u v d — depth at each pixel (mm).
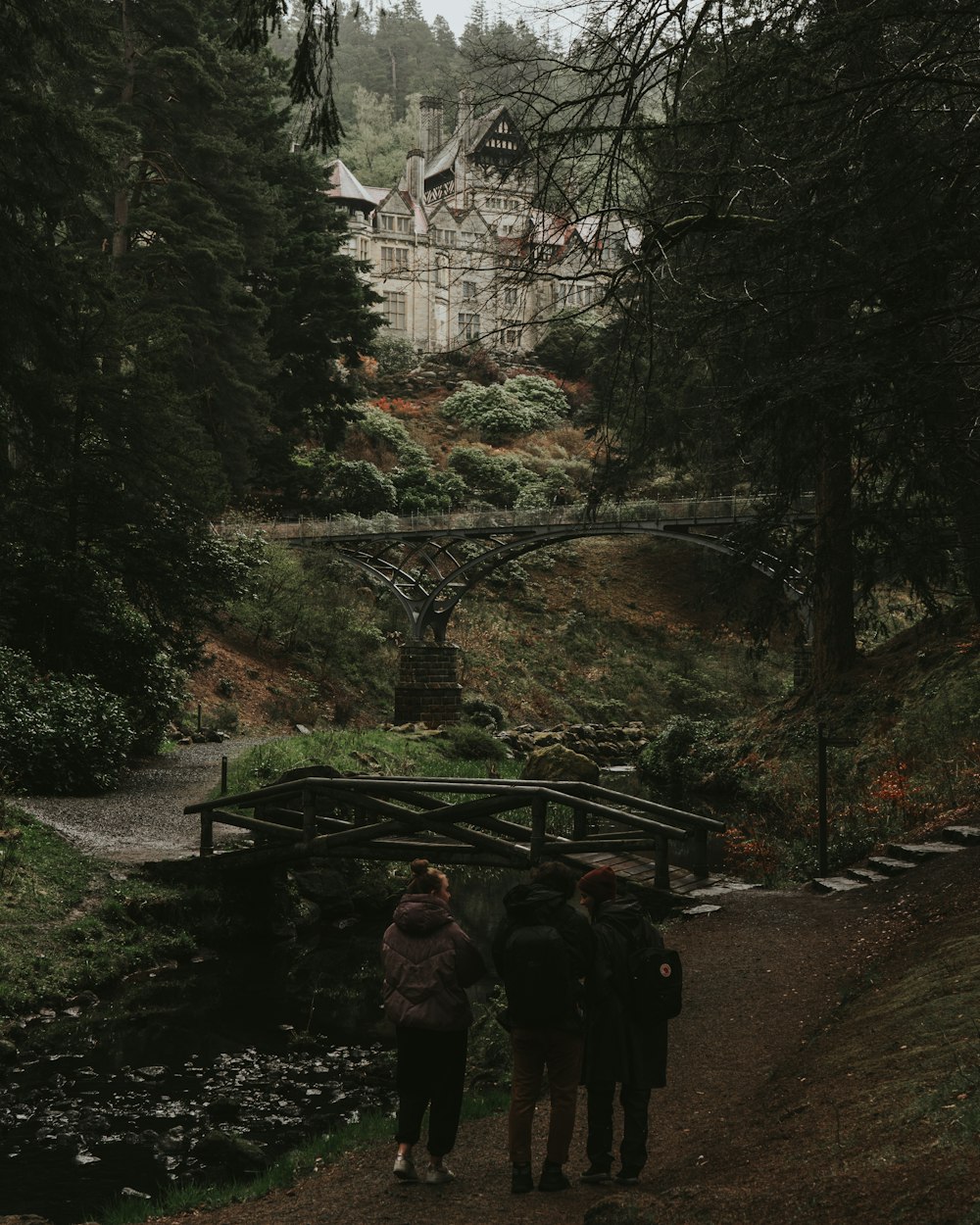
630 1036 5672
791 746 26156
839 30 8211
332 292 59875
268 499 61031
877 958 9430
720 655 65062
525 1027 5730
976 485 10938
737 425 11094
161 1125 8930
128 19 41531
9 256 23156
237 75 49531
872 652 28625
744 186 9805
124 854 16500
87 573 25594
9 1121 8930
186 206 44375
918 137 9328
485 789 14102
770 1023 8383
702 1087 7219
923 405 9727
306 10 7934
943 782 18219
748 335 11570
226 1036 11344
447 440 85312
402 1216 5590
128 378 25656
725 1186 4848
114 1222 6484
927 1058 5797
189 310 43531
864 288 9797
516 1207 5453
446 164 98312
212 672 42375
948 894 10914
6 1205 7367
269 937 15609
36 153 23500
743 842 17750
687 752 33000
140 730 26547
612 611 68438
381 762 30906
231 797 15680
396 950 6258
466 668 58344
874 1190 4137
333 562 52875
